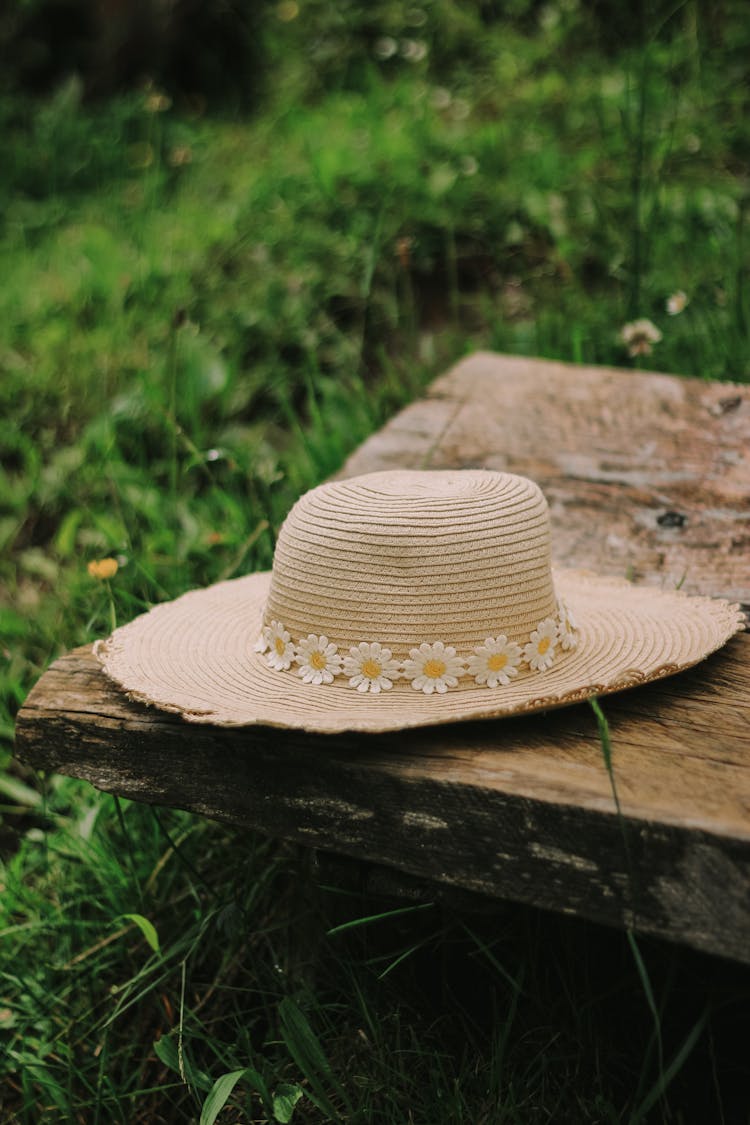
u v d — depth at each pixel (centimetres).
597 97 516
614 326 414
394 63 641
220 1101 193
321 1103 194
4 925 268
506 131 521
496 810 174
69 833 273
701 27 530
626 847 164
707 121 481
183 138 637
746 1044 206
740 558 269
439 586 191
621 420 328
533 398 344
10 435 440
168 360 432
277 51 682
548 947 213
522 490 202
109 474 379
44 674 225
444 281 480
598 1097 190
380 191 495
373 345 458
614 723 193
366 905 222
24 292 523
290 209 504
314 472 357
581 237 458
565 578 256
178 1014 242
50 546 404
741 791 170
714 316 397
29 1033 249
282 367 439
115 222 562
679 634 211
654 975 209
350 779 185
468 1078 203
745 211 434
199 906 245
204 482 406
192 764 200
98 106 719
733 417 321
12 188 654
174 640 216
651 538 281
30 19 752
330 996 227
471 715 175
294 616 200
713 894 160
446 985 213
